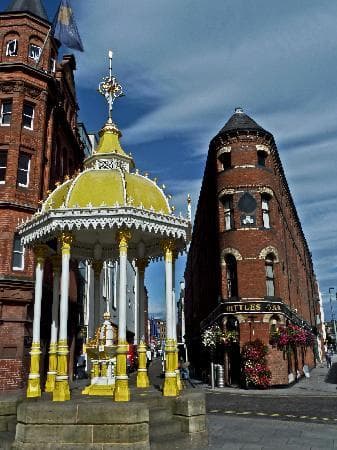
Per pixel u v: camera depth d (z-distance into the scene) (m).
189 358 60.75
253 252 29.61
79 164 35.66
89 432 8.66
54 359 13.31
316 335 70.25
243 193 30.81
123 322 10.79
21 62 25.80
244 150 31.66
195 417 10.15
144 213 11.73
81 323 33.09
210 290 37.44
